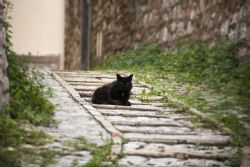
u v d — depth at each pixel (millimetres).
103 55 28688
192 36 21219
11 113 10969
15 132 9883
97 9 29781
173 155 9617
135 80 17219
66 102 13242
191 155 9688
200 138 10703
